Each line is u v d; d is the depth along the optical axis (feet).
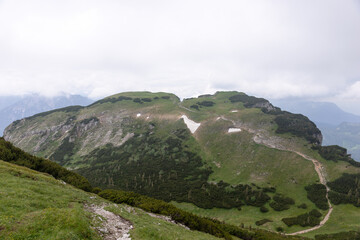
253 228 354.74
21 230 49.90
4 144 195.83
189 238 89.20
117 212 92.79
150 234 72.95
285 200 436.76
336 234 315.17
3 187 82.23
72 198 98.53
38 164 192.44
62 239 48.37
